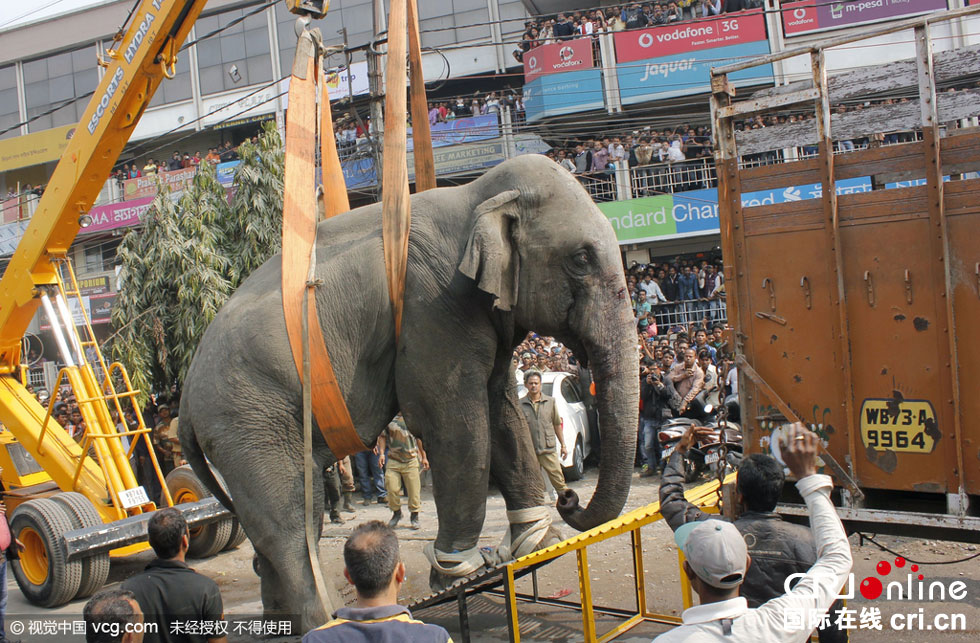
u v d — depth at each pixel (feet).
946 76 12.08
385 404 16.52
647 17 62.44
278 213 36.73
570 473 33.76
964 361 11.82
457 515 16.06
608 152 60.39
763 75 58.75
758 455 10.39
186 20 20.76
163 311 35.27
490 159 64.85
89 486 24.17
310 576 15.21
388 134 15.98
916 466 12.24
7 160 88.74
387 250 15.66
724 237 14.06
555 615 17.58
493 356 16.20
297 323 15.42
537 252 15.75
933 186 12.00
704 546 7.43
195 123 88.28
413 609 15.69
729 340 14.07
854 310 12.81
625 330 15.89
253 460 15.37
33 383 67.87
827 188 12.91
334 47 18.81
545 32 66.13
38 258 24.02
